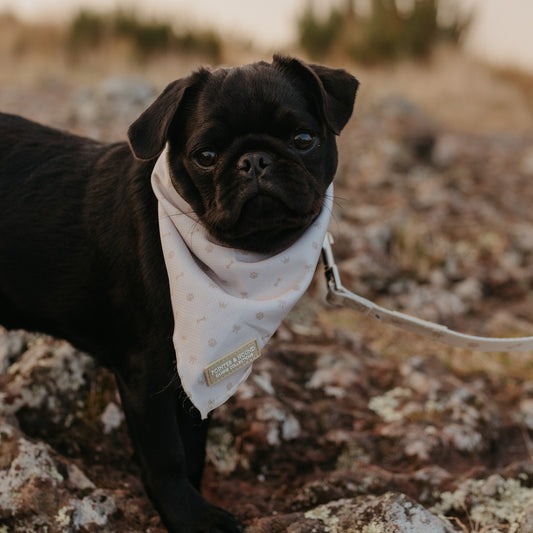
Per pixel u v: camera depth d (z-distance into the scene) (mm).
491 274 1512
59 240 839
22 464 845
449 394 1040
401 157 2070
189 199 793
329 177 820
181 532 815
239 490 924
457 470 951
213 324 776
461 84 3920
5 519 825
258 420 963
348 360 1091
